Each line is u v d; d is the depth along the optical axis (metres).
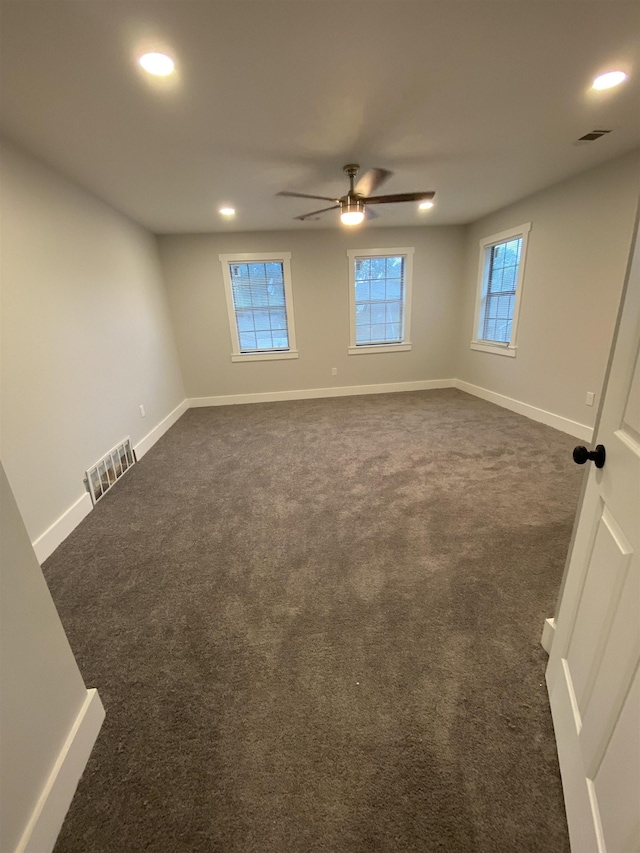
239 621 1.62
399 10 1.35
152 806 1.01
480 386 5.15
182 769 1.09
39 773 0.92
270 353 5.40
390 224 4.86
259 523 2.38
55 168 2.53
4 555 0.87
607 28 1.48
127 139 2.20
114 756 1.13
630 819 0.63
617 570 0.78
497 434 3.72
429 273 5.29
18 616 0.90
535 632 1.49
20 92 1.71
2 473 0.88
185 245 4.83
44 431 2.27
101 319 3.10
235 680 1.36
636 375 0.77
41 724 0.94
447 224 5.05
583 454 0.94
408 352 5.63
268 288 5.19
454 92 1.89
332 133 2.25
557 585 1.73
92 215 3.05
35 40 1.40
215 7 1.29
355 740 1.15
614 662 0.75
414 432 3.90
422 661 1.39
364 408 4.90
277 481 2.95
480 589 1.73
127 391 3.49
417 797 1.01
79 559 2.11
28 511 2.09
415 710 1.22
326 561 1.98
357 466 3.14
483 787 1.02
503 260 4.54
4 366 1.99
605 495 0.89
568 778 0.95
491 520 2.27
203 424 4.59
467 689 1.28
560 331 3.63
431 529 2.21
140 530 2.38
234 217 4.06
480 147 2.55
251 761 1.11
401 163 2.76
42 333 2.33
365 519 2.35
